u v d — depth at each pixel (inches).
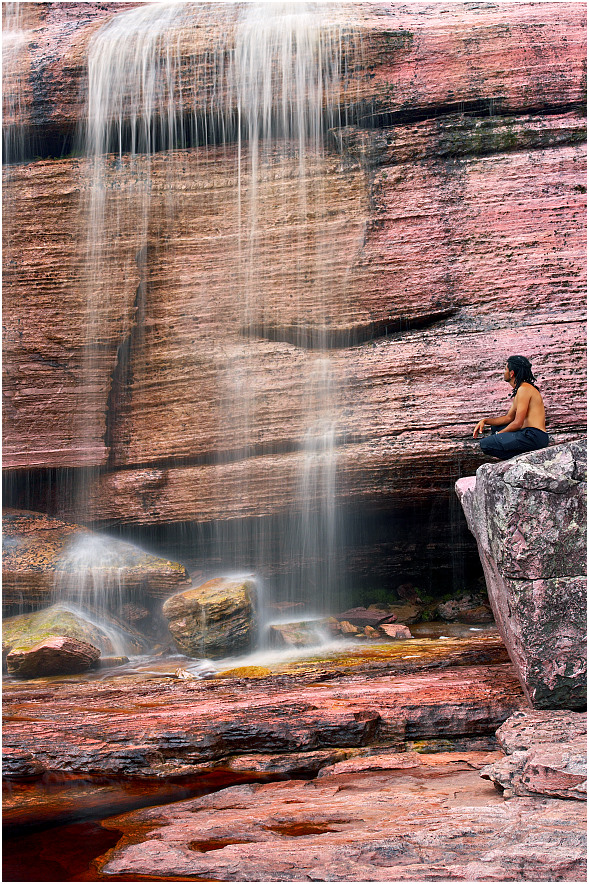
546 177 365.1
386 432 368.5
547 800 161.9
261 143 387.5
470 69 373.1
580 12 374.6
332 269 380.8
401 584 428.1
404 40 377.4
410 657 298.5
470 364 362.6
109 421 398.0
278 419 381.7
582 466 214.2
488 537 229.1
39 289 391.2
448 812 162.1
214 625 334.3
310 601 411.2
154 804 189.2
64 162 395.2
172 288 393.7
